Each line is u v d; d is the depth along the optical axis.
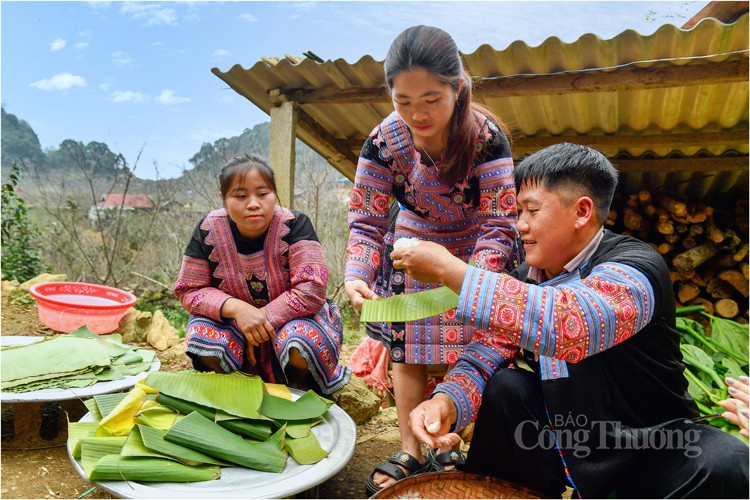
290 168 4.06
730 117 4.00
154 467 1.55
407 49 1.63
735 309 4.51
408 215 2.13
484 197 1.93
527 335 1.28
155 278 7.56
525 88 3.46
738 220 4.81
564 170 1.41
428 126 1.74
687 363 2.80
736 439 1.30
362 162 2.07
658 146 4.42
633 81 3.31
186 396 1.83
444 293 1.48
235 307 2.22
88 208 8.13
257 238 2.29
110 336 3.02
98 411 1.88
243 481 1.58
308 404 1.94
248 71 3.86
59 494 1.90
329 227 7.52
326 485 2.06
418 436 1.44
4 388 2.10
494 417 1.56
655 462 1.39
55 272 7.41
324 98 4.00
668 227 4.60
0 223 6.25
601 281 1.33
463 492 1.49
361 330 6.08
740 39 2.96
